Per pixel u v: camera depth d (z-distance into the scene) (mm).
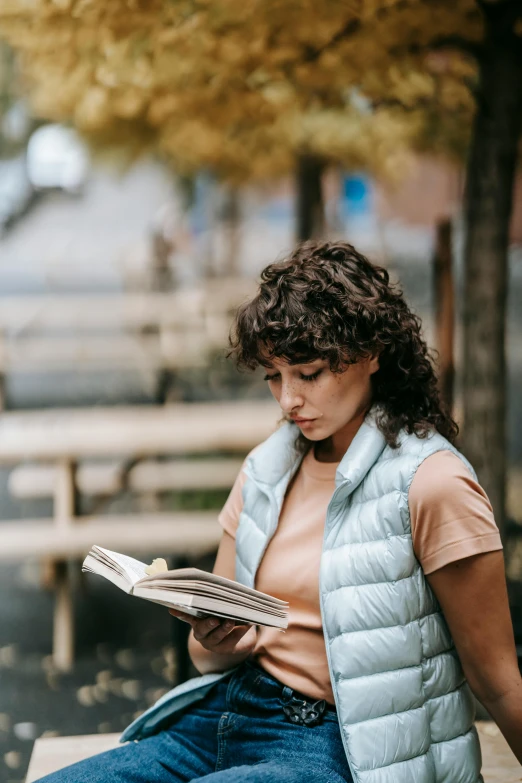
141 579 1611
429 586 1734
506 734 1713
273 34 3375
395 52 3578
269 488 1922
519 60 3566
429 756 1705
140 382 11219
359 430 1818
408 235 12109
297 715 1779
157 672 4633
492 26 3492
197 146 6879
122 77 3701
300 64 3586
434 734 1729
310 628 1801
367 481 1773
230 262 15133
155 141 7672
